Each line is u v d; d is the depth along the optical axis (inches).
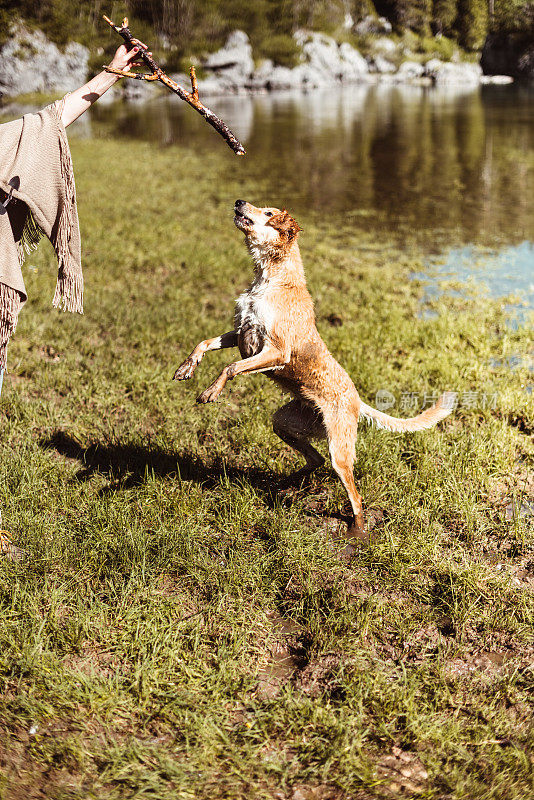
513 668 132.6
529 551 165.6
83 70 1674.5
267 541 165.6
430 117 1302.9
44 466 187.5
